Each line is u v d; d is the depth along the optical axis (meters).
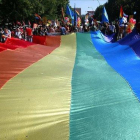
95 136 3.29
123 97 4.71
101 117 3.84
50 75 6.06
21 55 7.84
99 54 9.70
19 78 5.71
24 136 3.26
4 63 6.79
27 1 25.48
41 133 3.34
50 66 7.07
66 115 3.91
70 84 5.45
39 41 11.94
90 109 4.16
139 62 7.79
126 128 3.51
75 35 12.02
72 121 3.70
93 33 12.52
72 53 9.87
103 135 3.32
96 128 3.50
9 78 5.68
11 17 26.33
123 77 6.16
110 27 18.61
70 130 3.44
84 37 11.85
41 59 7.90
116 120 3.75
